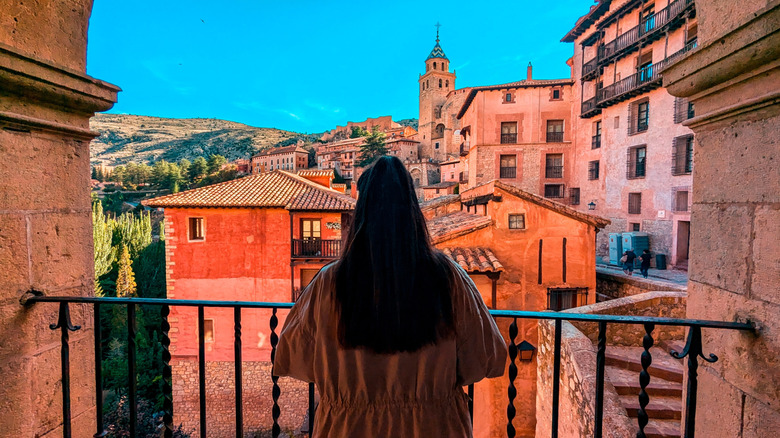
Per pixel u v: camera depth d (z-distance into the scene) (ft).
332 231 49.14
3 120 5.08
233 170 290.15
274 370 3.65
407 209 3.26
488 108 91.20
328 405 3.34
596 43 76.95
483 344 3.39
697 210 6.16
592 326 19.98
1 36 5.02
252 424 44.68
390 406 3.15
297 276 49.11
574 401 15.35
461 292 3.32
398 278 3.03
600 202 75.15
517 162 90.22
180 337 47.09
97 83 6.14
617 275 41.60
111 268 96.12
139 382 54.13
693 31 54.24
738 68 4.82
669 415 14.60
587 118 81.10
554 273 29.63
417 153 242.58
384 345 3.05
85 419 6.48
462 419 3.32
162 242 123.65
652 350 19.60
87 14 6.41
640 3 63.46
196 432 45.57
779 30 4.11
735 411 5.24
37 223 5.68
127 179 330.13
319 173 71.46
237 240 48.98
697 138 6.15
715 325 4.97
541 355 20.84
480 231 29.78
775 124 4.54
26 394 5.54
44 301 5.61
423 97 251.19
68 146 6.20
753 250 4.91
